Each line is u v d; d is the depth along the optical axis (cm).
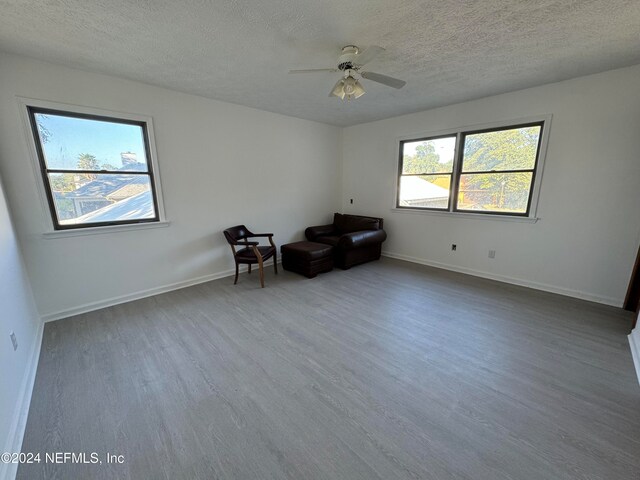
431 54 246
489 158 381
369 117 478
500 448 141
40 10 178
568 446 142
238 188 415
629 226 289
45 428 155
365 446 143
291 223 498
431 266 460
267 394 180
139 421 159
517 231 365
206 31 207
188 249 372
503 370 201
